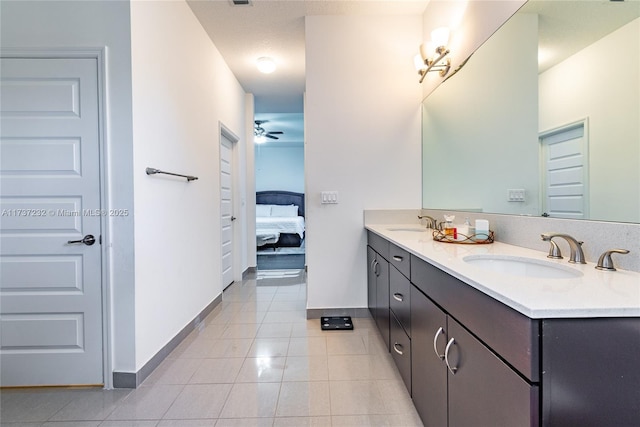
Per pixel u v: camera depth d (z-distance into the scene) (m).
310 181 2.79
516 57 1.58
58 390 1.76
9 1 1.75
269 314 2.95
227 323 2.73
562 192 1.28
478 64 1.96
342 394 1.69
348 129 2.79
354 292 2.84
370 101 2.79
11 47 1.74
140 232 1.83
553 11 1.33
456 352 1.04
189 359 2.09
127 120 1.75
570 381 0.68
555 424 0.68
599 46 1.10
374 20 2.77
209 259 3.02
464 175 2.11
